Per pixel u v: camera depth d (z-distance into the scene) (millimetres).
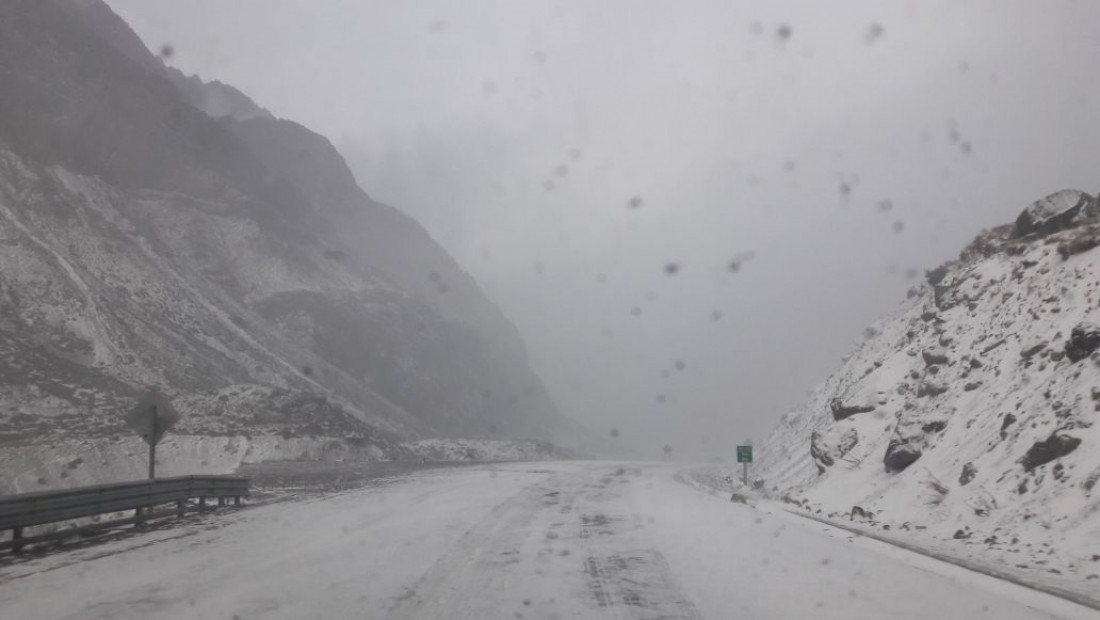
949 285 24922
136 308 57906
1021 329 17844
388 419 74375
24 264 52125
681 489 25562
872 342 30672
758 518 16047
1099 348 14062
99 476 31297
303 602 7809
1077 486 11414
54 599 7855
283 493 21375
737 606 7762
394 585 8680
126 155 81500
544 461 51562
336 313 85312
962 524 12734
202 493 16391
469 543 11977
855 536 13062
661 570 9734
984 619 7168
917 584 8781
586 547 11648
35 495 11156
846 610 7562
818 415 30984
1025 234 23141
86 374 46250
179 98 100000
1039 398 14562
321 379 71438
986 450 14680
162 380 50344
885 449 19656
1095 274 16797
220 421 42406
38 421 37375
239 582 8766
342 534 12906
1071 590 8281
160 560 10219
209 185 91188
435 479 28188
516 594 8289
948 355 20156
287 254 90750
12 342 45406
